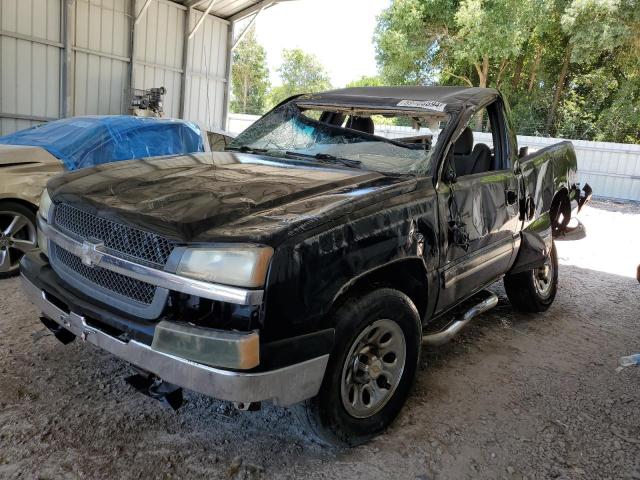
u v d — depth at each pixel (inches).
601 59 940.6
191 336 85.4
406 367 117.1
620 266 281.0
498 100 162.6
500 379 145.3
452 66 997.2
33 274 115.6
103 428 110.0
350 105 150.1
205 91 679.7
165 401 93.6
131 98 567.5
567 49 918.4
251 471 100.8
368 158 136.2
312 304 91.8
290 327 89.7
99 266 98.4
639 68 856.9
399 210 111.6
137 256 93.8
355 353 105.8
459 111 136.9
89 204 103.3
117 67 558.3
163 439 108.3
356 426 107.6
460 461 108.5
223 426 114.6
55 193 114.8
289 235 89.8
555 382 145.8
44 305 110.4
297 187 111.9
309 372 92.7
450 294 133.2
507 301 210.7
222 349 84.1
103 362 136.0
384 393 113.2
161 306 90.3
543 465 109.3
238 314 87.7
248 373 85.0
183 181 114.0
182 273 87.9
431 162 128.0
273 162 136.6
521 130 975.6
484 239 144.8
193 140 258.1
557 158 221.6
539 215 191.2
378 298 104.8
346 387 104.3
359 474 102.2
